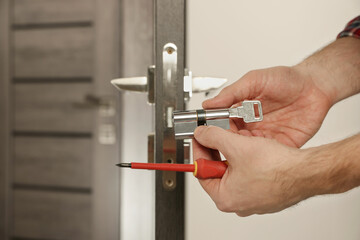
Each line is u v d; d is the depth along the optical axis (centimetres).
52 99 138
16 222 145
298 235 99
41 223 143
